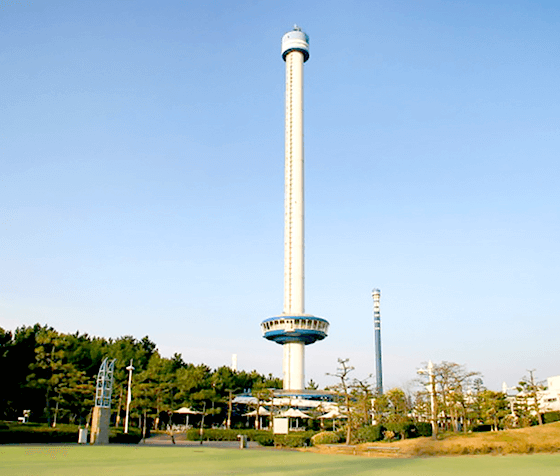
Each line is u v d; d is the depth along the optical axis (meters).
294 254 173.50
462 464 45.28
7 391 86.62
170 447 68.31
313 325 166.12
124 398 111.56
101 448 60.31
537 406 102.25
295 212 176.25
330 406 123.56
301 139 182.50
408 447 60.22
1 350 88.62
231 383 147.38
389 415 97.38
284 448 73.56
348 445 66.62
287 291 172.12
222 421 147.62
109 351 131.50
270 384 180.38
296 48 188.25
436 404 81.88
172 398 114.19
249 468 39.97
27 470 34.91
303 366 170.25
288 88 187.25
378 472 37.97
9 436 63.44
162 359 145.12
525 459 50.72
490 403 103.25
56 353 90.31
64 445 63.31
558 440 59.56
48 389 86.75
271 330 168.88
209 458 49.94
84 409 95.12
